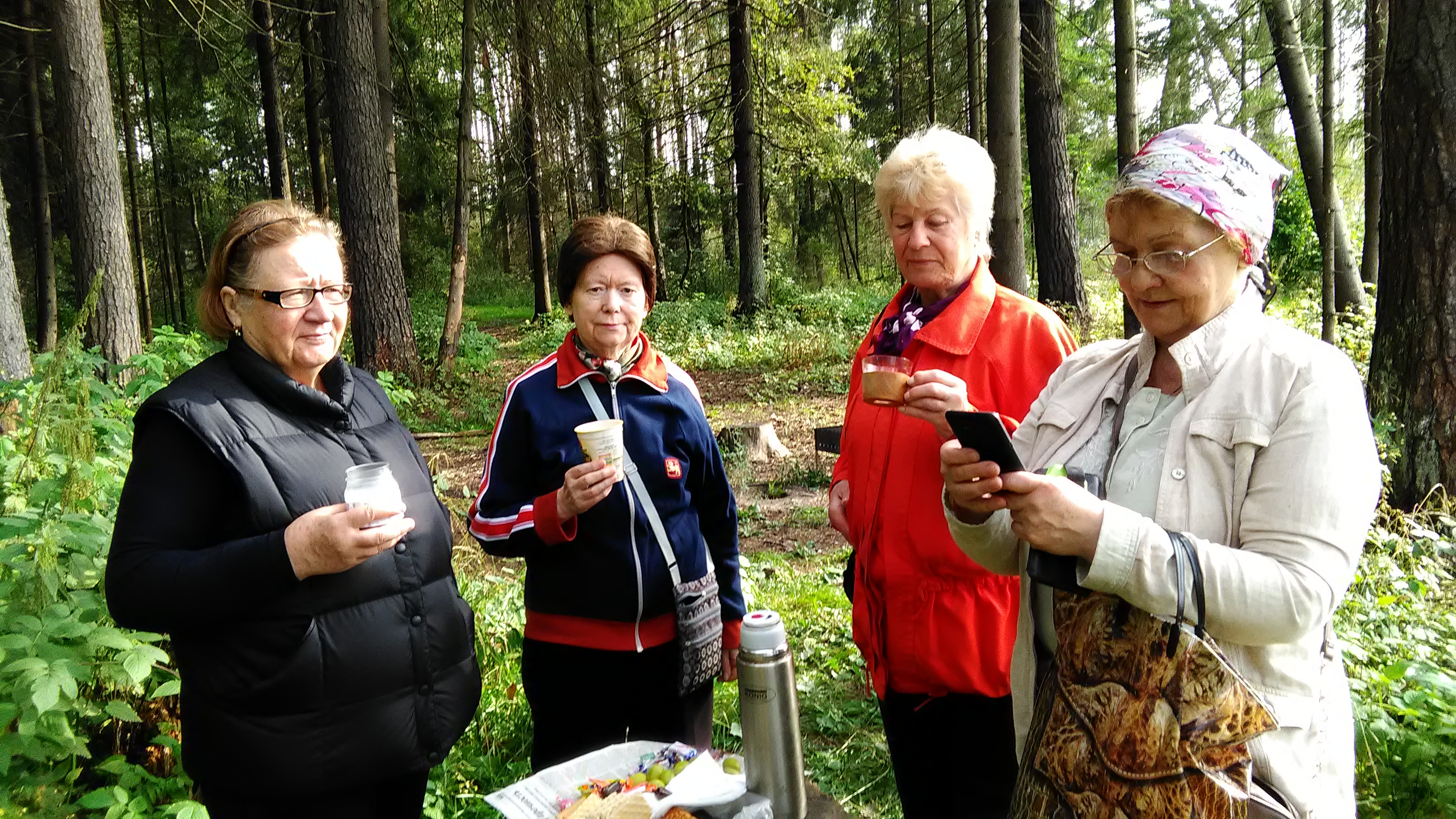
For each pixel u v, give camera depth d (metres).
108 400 3.89
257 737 1.78
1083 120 26.11
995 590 2.21
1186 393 1.55
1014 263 9.27
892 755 2.42
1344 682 1.57
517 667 3.73
